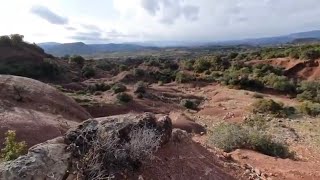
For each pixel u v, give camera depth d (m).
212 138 11.41
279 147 11.33
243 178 7.02
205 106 35.25
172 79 54.72
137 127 5.49
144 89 39.88
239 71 53.56
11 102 13.52
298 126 23.38
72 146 4.75
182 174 5.66
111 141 4.92
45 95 15.51
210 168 6.47
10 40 55.12
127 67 64.62
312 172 8.77
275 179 7.79
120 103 32.12
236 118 27.05
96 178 4.38
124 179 4.80
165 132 6.23
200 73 57.72
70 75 54.38
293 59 56.38
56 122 12.94
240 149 10.65
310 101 36.75
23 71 47.62
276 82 44.88
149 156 5.38
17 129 11.11
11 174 4.02
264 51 67.75
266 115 27.88
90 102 30.28
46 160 4.37
